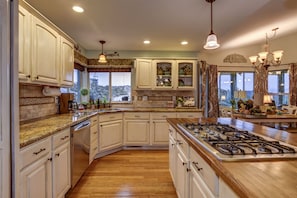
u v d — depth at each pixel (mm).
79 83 4906
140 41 4160
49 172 1778
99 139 3660
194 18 2920
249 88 5762
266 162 979
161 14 2779
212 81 5426
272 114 4207
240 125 2211
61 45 2729
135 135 4266
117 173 2963
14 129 1229
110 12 2707
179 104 4875
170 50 5016
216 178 1033
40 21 2158
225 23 3117
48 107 3029
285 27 3873
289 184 735
